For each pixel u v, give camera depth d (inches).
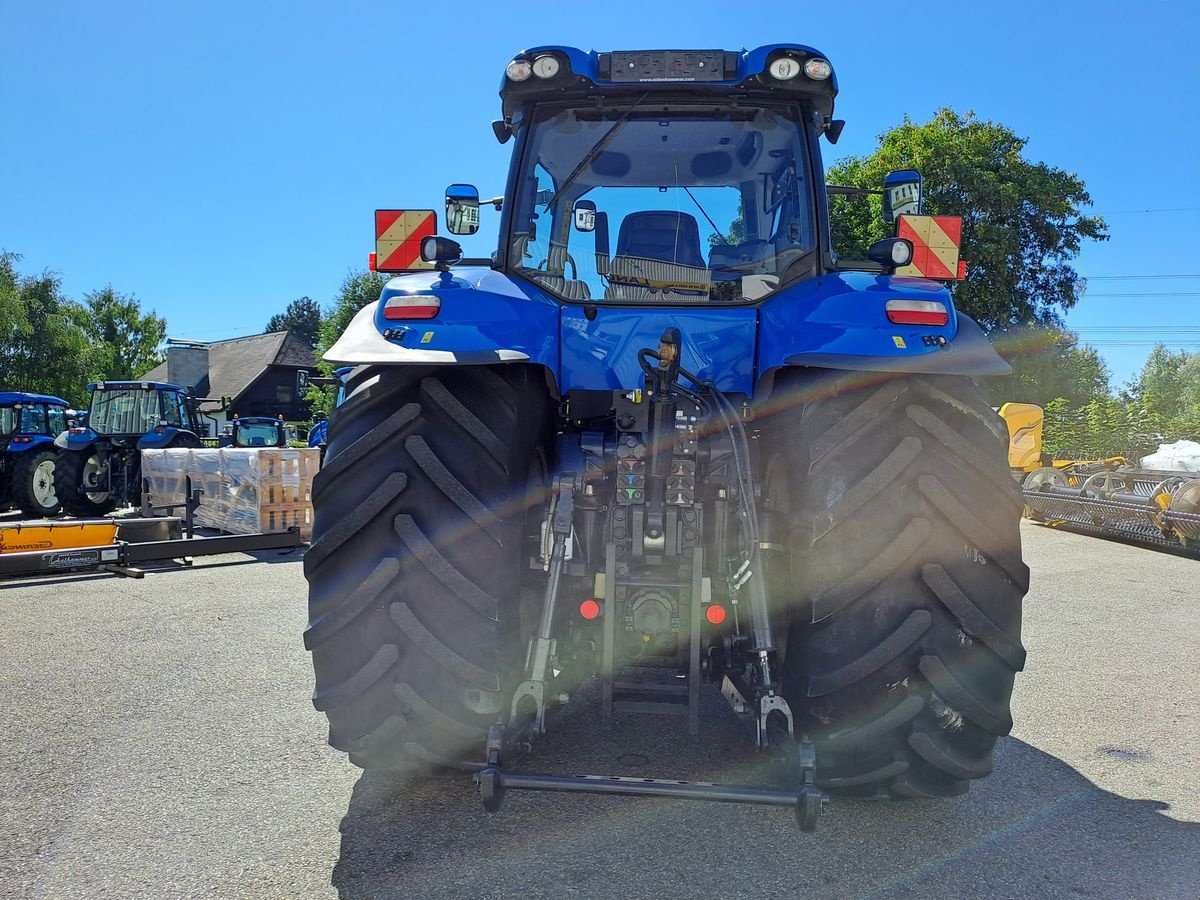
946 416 105.2
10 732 148.4
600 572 112.7
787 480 114.7
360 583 103.7
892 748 105.8
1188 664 203.2
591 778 100.5
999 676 103.1
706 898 97.5
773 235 130.3
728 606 115.9
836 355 104.8
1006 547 102.0
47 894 97.7
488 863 104.8
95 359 1553.9
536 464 121.6
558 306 121.3
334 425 110.3
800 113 131.3
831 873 103.5
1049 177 1085.8
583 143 133.3
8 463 525.7
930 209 1045.2
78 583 290.2
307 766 134.1
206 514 430.0
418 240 138.9
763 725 102.7
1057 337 1120.2
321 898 97.1
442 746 107.8
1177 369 2388.0
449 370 110.7
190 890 98.7
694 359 120.9
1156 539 396.8
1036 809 122.8
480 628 103.4
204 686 174.4
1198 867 106.6
